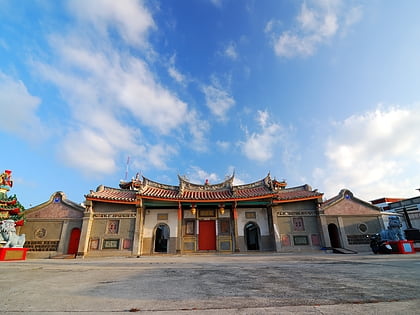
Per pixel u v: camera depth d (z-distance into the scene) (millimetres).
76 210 20469
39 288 4281
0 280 5367
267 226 22281
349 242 20625
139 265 9398
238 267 8078
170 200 20938
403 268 6664
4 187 17922
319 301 3084
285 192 24281
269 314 2562
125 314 2643
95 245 19312
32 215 20016
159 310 2781
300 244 20609
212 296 3512
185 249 21156
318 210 21453
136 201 20391
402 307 2709
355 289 3820
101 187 21906
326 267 7461
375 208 22016
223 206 21828
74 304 3090
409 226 18328
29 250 18891
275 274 6027
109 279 5469
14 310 2811
